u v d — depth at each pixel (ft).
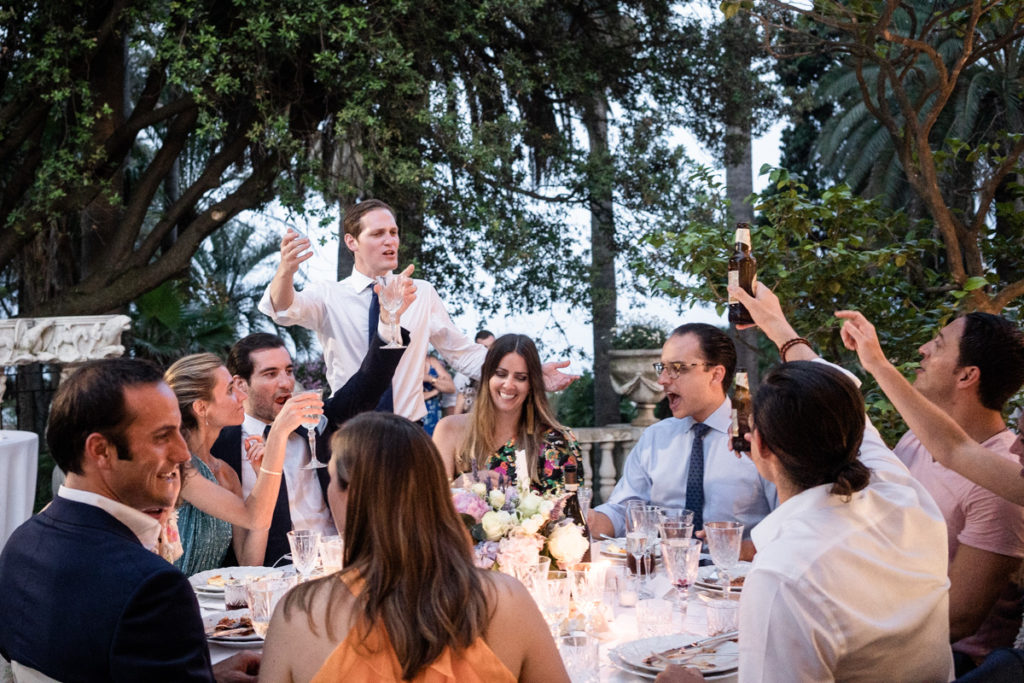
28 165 30.14
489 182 28.19
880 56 15.12
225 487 10.74
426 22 26.25
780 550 5.54
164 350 37.99
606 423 33.45
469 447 11.19
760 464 6.16
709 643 7.14
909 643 5.60
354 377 11.63
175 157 31.07
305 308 13.20
